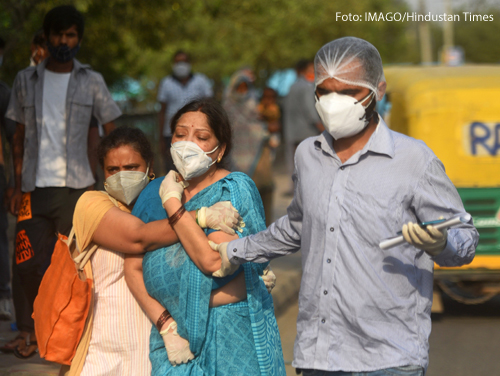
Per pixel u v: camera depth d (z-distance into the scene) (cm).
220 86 4406
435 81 1171
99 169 970
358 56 472
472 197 1140
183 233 520
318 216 485
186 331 530
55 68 870
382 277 468
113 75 2158
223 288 536
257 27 4006
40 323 571
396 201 468
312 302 488
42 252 856
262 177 1627
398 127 1231
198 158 525
